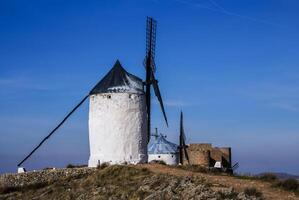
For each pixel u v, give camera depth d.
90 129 42.69
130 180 34.38
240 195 27.06
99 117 42.00
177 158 59.25
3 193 38.38
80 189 35.38
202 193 27.58
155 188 30.97
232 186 30.05
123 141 41.53
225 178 32.97
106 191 33.06
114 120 41.62
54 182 39.12
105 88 42.28
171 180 31.44
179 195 28.53
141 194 30.44
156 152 58.69
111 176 36.44
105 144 41.62
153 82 46.09
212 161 61.16
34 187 38.94
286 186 30.27
